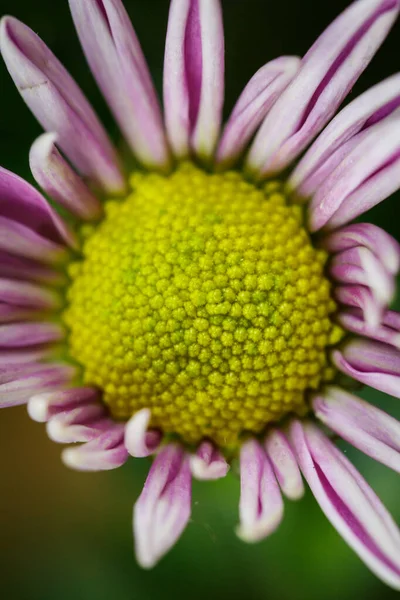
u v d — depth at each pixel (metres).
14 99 0.10
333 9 0.10
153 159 0.10
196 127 0.10
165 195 0.10
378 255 0.09
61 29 0.10
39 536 0.11
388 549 0.09
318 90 0.10
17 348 0.10
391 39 0.10
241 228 0.10
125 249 0.10
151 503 0.09
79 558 0.11
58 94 0.10
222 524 0.10
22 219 0.10
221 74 0.10
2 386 0.10
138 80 0.10
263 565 0.11
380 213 0.11
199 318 0.10
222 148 0.10
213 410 0.10
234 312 0.10
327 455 0.10
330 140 0.10
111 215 0.10
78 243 0.10
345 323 0.10
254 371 0.10
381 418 0.10
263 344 0.10
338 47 0.09
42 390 0.10
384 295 0.09
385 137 0.09
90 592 0.11
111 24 0.09
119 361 0.10
